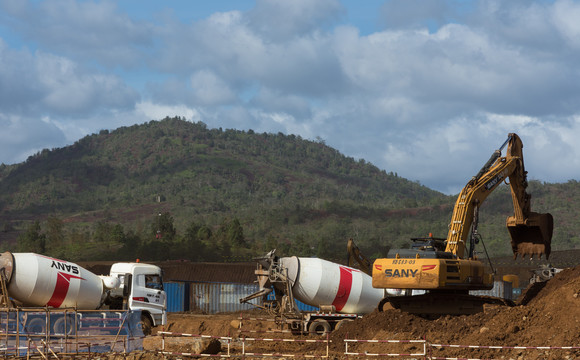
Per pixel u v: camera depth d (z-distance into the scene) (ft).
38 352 72.38
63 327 81.97
